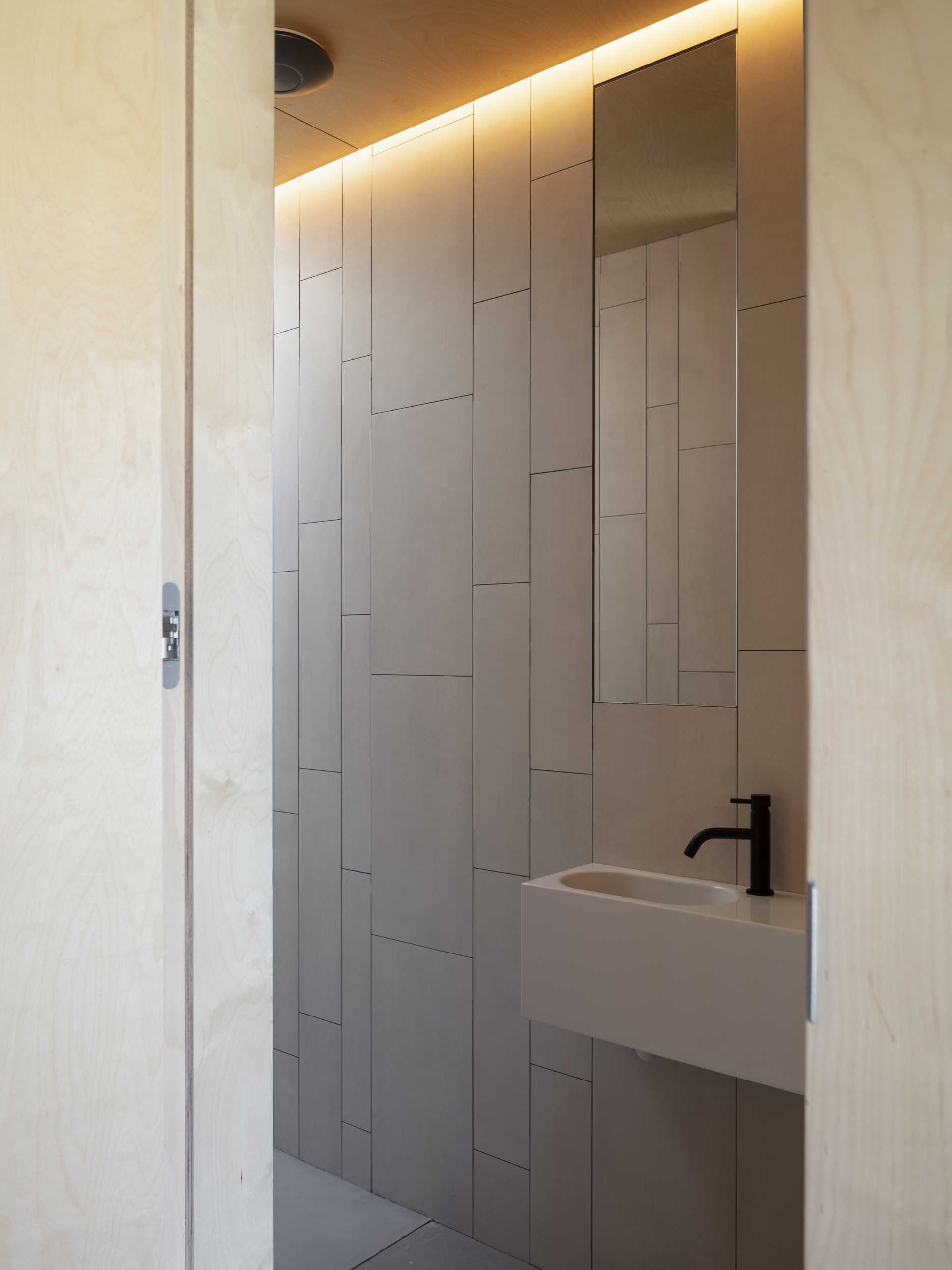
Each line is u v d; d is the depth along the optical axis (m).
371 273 2.68
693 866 2.07
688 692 2.08
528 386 2.34
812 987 0.75
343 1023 2.73
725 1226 2.04
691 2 2.01
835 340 0.74
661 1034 1.78
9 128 0.84
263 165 1.06
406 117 2.50
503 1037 2.38
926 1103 0.70
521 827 2.35
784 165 1.95
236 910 1.03
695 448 2.07
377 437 2.66
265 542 1.05
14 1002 0.84
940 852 0.70
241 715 1.03
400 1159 2.60
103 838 0.89
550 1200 2.29
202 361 0.99
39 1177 0.86
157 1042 0.93
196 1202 0.99
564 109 2.26
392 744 2.62
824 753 0.75
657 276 2.12
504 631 2.38
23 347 0.85
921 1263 0.70
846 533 0.74
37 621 0.85
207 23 1.00
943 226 0.71
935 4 0.71
